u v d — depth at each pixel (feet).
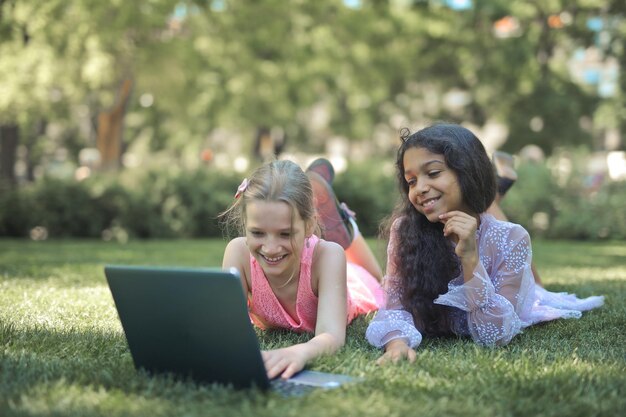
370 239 37.81
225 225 10.27
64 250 28.66
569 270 21.16
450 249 9.75
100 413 6.19
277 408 6.36
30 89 43.70
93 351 8.71
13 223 40.06
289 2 54.75
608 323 11.15
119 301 7.31
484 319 9.27
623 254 29.09
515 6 60.64
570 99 64.08
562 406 6.61
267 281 9.66
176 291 6.95
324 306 9.07
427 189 9.18
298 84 58.80
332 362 8.05
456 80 67.87
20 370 7.50
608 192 42.16
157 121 79.66
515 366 8.07
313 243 9.50
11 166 50.39
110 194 40.86
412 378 7.47
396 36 59.11
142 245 33.24
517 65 60.80
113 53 47.26
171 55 51.55
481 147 9.46
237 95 57.82
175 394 6.82
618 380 7.52
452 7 61.36
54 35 44.11
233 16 53.06
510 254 9.86
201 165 44.04
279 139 81.00
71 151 89.35
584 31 62.49
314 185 12.35
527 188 42.47
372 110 72.69
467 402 6.64
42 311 11.61
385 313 9.65
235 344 6.93
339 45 58.29
